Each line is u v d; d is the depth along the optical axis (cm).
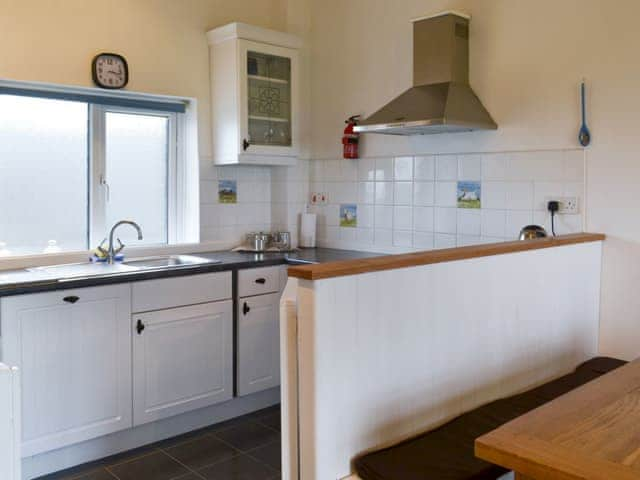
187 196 398
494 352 241
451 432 205
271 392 373
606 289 299
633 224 288
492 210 336
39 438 271
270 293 359
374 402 196
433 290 213
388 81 381
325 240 427
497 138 331
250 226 423
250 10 409
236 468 290
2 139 326
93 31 340
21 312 263
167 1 370
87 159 357
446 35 327
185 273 317
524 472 116
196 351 325
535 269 258
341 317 185
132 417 302
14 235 332
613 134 291
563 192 308
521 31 319
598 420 134
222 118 386
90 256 346
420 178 368
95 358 287
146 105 371
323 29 419
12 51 313
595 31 294
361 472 186
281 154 398
